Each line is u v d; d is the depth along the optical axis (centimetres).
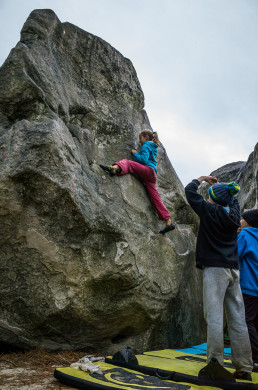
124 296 409
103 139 514
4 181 363
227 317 312
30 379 291
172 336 477
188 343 501
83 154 448
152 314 439
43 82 433
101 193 434
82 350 409
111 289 399
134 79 597
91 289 386
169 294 471
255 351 348
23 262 373
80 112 501
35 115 414
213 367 279
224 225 318
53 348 391
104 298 397
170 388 265
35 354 372
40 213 372
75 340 400
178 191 610
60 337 392
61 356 375
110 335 422
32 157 366
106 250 395
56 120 411
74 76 507
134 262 417
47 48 466
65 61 498
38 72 432
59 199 369
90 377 280
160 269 467
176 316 489
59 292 373
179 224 594
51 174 367
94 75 533
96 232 389
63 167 374
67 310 375
